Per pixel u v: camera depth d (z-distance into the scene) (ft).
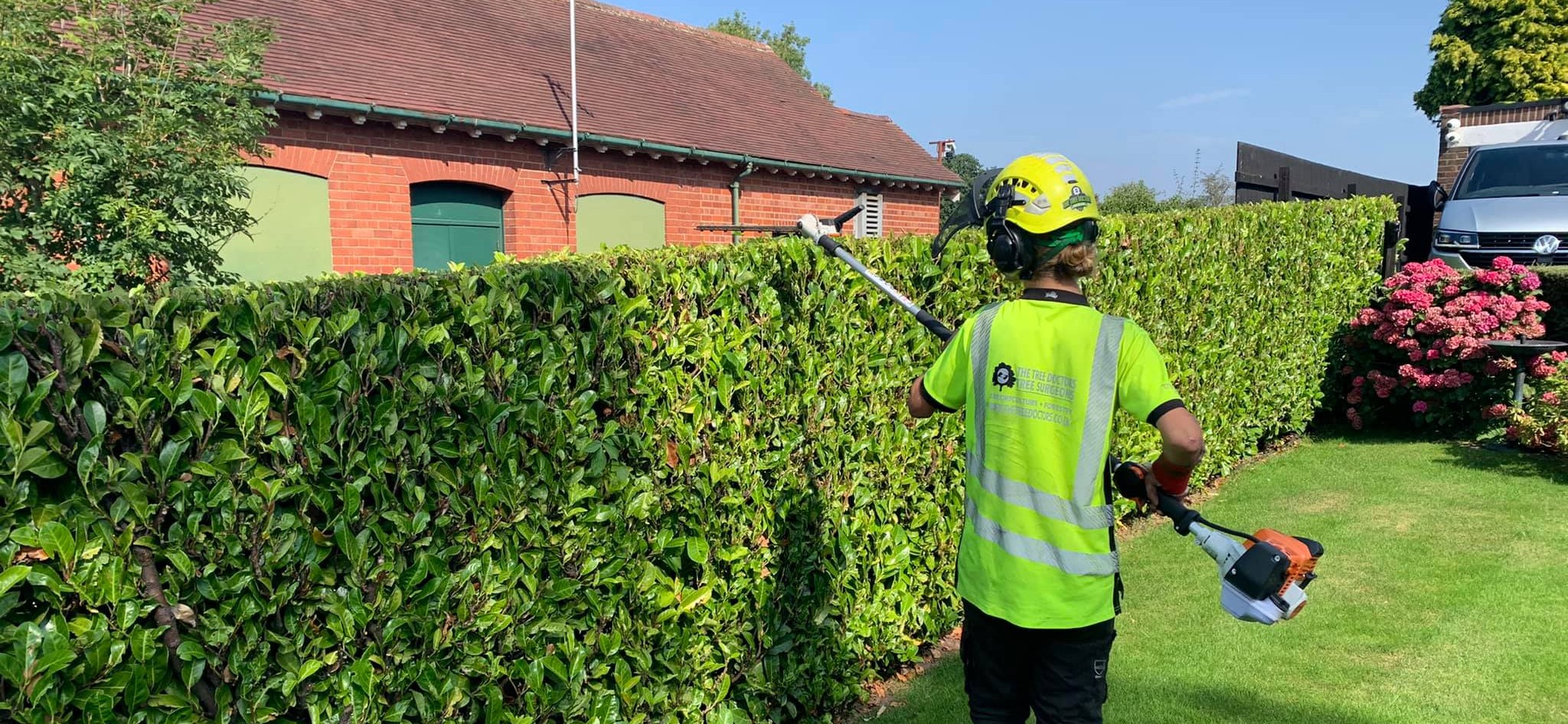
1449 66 70.44
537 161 34.27
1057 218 7.29
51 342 5.29
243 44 18.28
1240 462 22.22
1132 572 15.29
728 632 9.86
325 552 6.49
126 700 5.62
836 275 10.75
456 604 7.29
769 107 50.67
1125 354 7.07
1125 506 17.46
